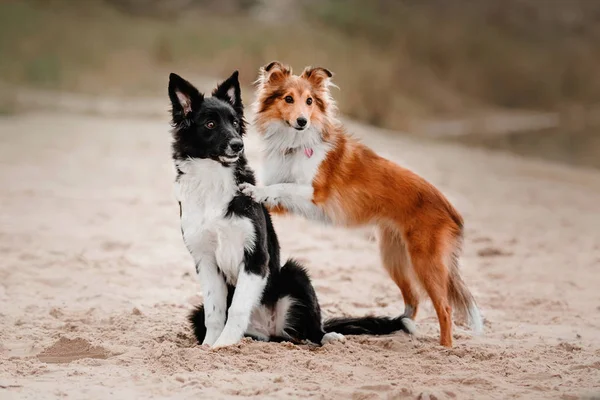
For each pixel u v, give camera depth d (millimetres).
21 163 24359
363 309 11227
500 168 30016
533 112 66688
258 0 68312
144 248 14648
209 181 8680
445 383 7406
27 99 39938
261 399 6918
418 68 68000
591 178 29141
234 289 9156
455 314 9828
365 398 6969
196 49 50844
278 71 9938
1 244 14570
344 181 9586
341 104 45062
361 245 15328
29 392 7078
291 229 16516
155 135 31156
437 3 82000
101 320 10000
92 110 38156
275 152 9789
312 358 8188
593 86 72750
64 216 17281
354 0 75312
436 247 9242
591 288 12578
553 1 86000
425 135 45562
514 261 14609
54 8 55625
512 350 8805
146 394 7043
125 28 54438
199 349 8320
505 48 75750
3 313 10297
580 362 8266
